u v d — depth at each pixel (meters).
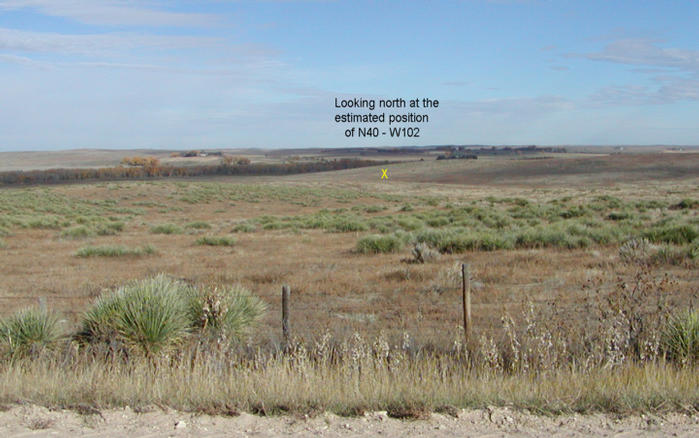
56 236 35.97
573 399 6.27
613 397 6.27
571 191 94.00
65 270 20.64
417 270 18.19
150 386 6.78
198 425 5.81
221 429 5.71
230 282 17.47
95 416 6.05
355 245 26.64
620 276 16.09
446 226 38.84
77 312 12.68
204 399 6.36
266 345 9.24
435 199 84.50
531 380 7.04
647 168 128.50
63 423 5.87
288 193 91.44
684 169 124.00
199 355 8.14
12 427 5.77
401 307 13.41
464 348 8.52
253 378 6.99
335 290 15.82
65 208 64.94
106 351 8.59
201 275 18.88
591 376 6.97
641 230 26.70
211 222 51.25
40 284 17.44
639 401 6.20
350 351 7.78
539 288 14.96
